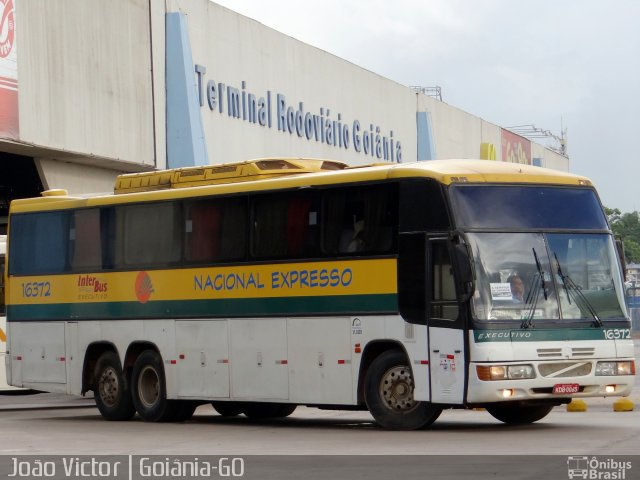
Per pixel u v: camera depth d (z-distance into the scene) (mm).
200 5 43562
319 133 53156
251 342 21094
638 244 193875
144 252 23094
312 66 52656
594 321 18641
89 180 39438
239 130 46125
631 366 18859
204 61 43750
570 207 19094
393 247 19016
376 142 59719
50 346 24922
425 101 66812
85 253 24281
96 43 37688
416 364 18641
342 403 19688
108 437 19375
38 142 34656
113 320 23688
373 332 19234
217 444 17484
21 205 25734
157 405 22938
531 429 18844
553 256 18656
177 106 41812
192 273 22156
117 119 38656
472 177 18656
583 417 21938
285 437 18516
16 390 30359
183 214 22391
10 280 25844
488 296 18094
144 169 40812
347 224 19688
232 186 21547
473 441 16656
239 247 21344
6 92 33188
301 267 20312
